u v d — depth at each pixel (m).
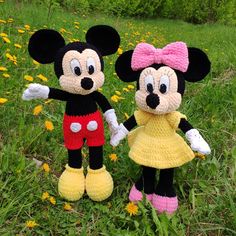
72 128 0.80
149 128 0.78
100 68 0.78
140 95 0.76
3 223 0.75
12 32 1.79
